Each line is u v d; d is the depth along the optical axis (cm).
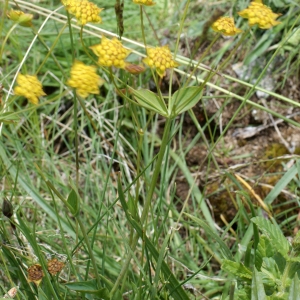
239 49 36
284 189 32
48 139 36
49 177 31
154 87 36
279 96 29
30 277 18
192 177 34
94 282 19
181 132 36
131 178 33
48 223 30
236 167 32
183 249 29
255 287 18
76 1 17
